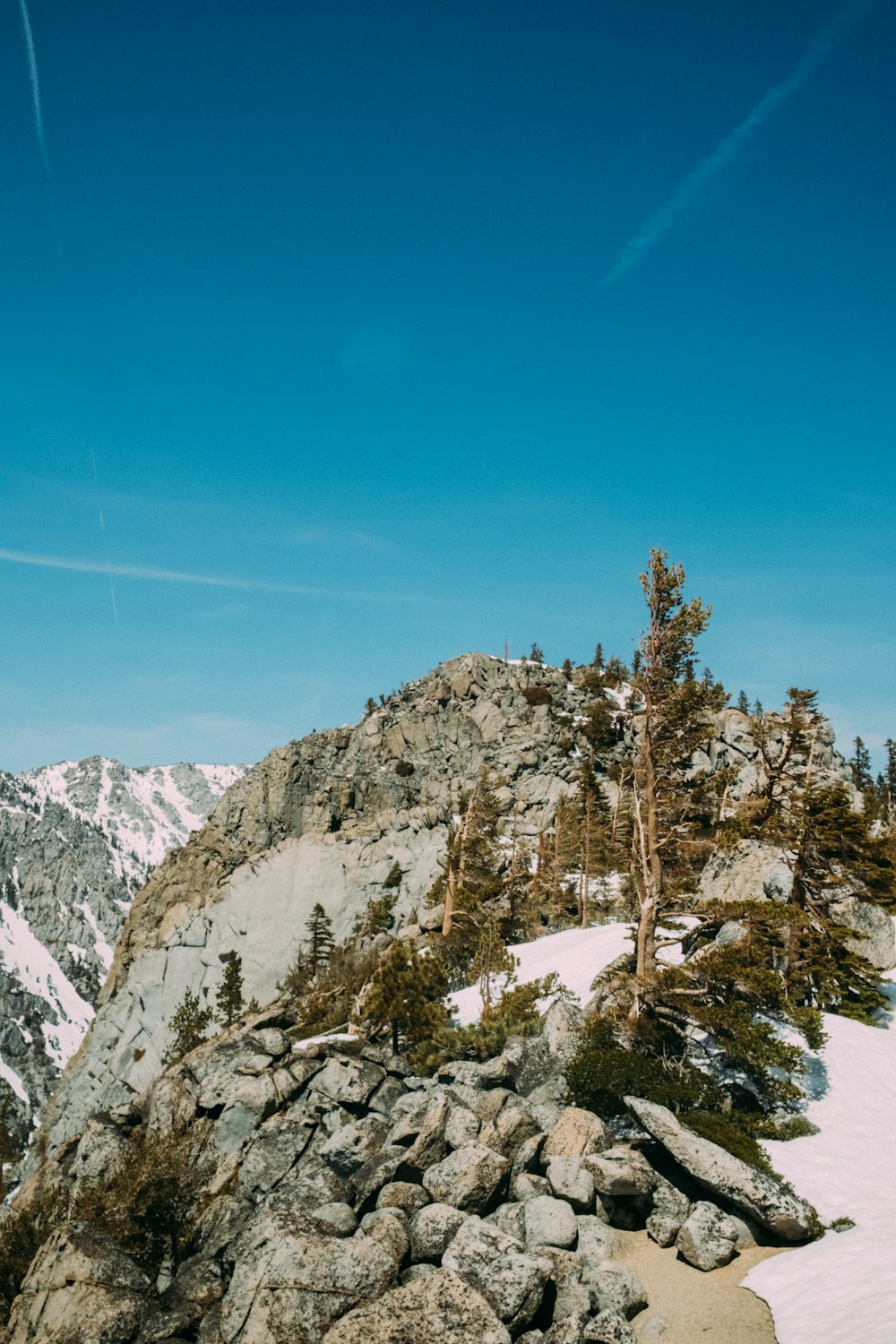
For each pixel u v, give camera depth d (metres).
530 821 115.50
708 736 36.81
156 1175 30.47
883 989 40.78
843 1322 17.45
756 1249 22.27
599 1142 26.20
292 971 100.06
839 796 42.06
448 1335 18.44
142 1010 117.94
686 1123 26.48
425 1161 26.84
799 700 46.38
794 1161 25.97
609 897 78.44
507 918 70.25
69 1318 24.17
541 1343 19.03
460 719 149.88
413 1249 22.48
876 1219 22.36
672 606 37.00
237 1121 37.78
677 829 35.53
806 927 39.50
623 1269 20.97
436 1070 38.34
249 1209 31.11
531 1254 20.91
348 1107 36.84
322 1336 19.62
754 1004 30.98
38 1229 34.59
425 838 119.06
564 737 136.00
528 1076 34.25
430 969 44.75
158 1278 28.80
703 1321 19.50
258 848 140.38
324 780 147.62
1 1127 58.56
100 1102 112.19
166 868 142.88
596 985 34.81
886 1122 28.42
